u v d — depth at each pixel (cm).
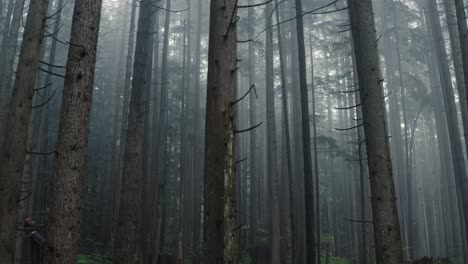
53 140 2522
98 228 2269
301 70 1462
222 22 663
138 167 1231
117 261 1141
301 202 2272
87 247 2052
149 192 2280
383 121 816
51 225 677
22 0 1521
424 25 3036
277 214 1769
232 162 612
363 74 837
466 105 1636
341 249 3759
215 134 623
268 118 1903
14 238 880
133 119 1255
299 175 2347
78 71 737
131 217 1179
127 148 1234
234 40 665
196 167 2608
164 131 2320
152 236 2041
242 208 3191
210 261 580
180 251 1977
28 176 1275
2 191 879
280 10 2539
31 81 940
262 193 3225
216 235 588
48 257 666
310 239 1321
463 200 1711
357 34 858
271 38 1911
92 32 761
